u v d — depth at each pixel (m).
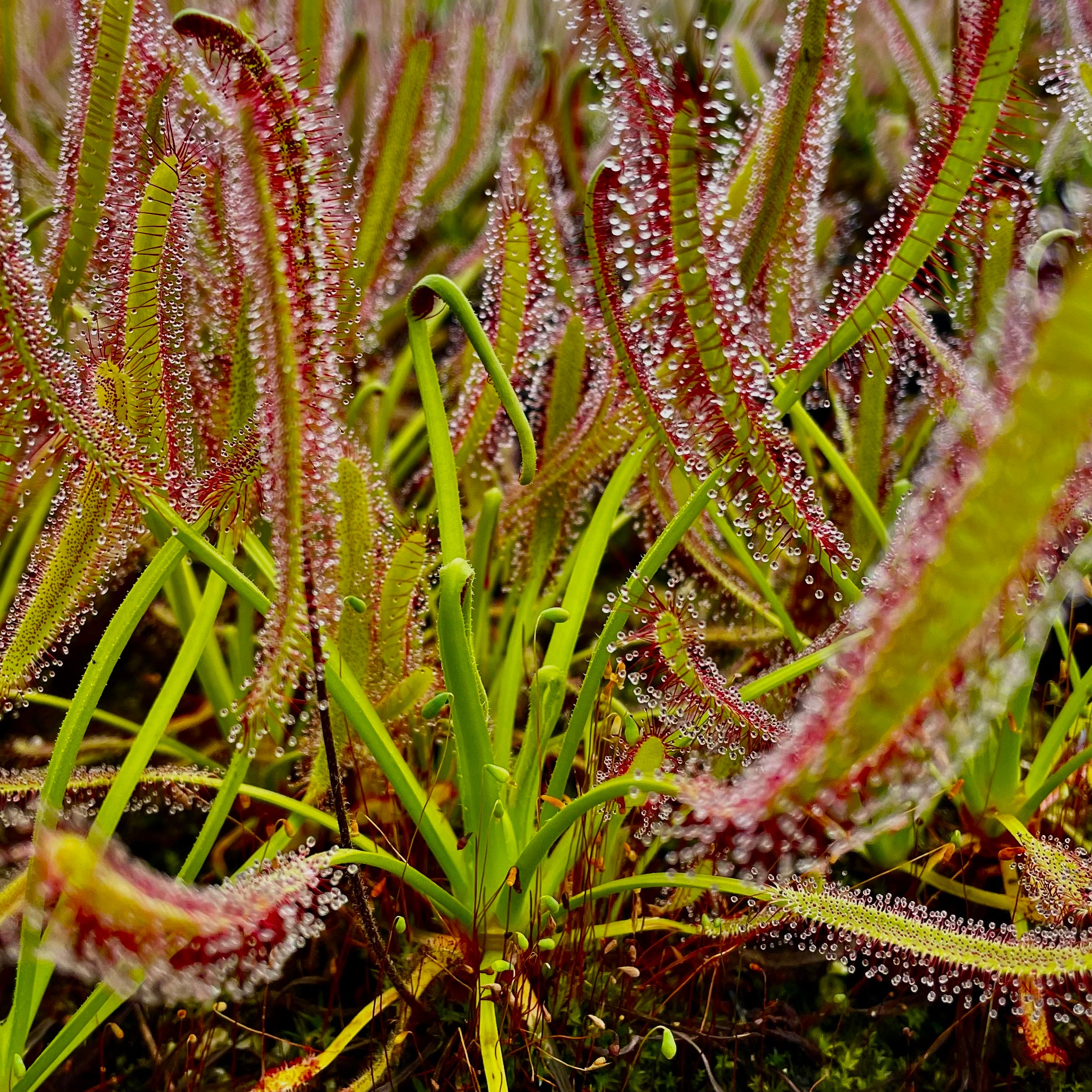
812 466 0.46
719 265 0.39
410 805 0.41
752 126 0.44
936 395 0.45
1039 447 0.29
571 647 0.42
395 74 0.47
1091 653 0.50
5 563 0.49
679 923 0.42
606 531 0.43
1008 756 0.44
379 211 0.47
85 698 0.39
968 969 0.41
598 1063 0.41
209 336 0.47
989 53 0.37
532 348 0.46
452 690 0.40
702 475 0.40
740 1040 0.43
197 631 0.40
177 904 0.37
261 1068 0.42
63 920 0.36
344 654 0.42
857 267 0.39
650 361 0.40
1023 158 0.39
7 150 0.38
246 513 0.40
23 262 0.37
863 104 0.65
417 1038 0.42
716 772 0.43
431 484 0.50
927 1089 0.43
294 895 0.38
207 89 0.41
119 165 0.42
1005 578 0.32
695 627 0.42
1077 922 0.41
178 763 0.46
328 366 0.38
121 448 0.39
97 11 0.41
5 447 0.41
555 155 0.48
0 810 0.43
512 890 0.41
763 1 0.61
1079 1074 0.43
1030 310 0.34
